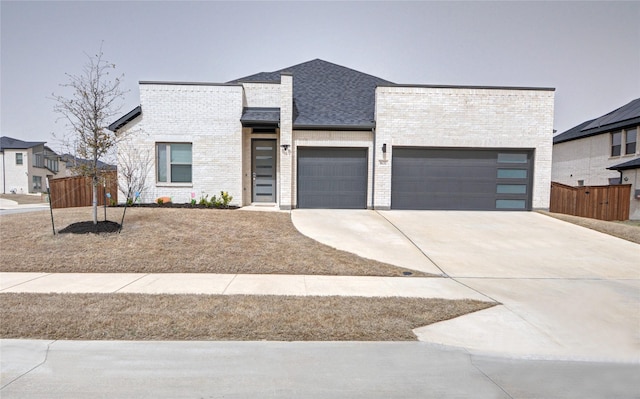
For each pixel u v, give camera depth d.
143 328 4.25
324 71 18.36
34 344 3.84
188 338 4.04
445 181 13.76
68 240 8.43
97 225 9.13
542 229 11.05
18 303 5.07
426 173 13.73
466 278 6.97
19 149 37.03
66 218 10.45
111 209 11.98
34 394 3.04
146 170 13.34
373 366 3.56
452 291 6.11
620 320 4.90
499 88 13.51
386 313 4.91
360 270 7.32
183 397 3.03
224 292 5.84
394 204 13.70
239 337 4.08
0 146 37.00
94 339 3.98
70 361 3.55
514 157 13.87
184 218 10.56
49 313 4.66
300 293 5.85
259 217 11.21
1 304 5.02
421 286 6.40
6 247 8.06
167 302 5.20
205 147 13.42
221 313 4.78
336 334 4.21
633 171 16.91
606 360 3.79
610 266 7.87
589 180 22.47
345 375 3.39
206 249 8.27
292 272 7.18
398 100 13.44
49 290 5.82
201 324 4.40
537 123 13.59
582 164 23.12
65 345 3.83
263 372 3.42
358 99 15.55
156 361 3.58
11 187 36.97
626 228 11.21
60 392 3.07
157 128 13.30
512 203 13.89
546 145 13.62
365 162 13.82
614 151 20.52
